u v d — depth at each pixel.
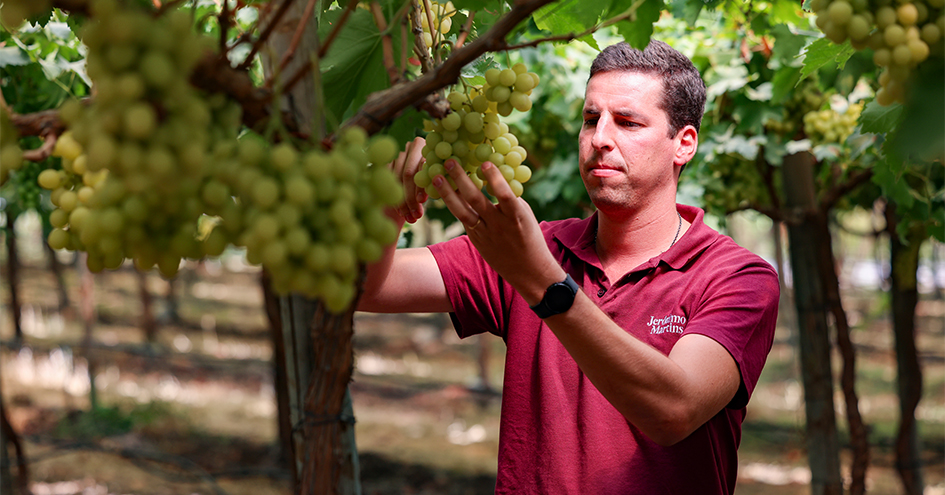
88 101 0.85
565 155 3.76
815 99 3.54
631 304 1.66
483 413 10.41
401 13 1.07
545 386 1.67
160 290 18.73
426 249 1.92
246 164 0.79
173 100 0.72
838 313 3.72
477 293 1.86
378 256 0.87
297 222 0.79
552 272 1.23
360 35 1.41
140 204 0.79
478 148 1.25
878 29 0.94
